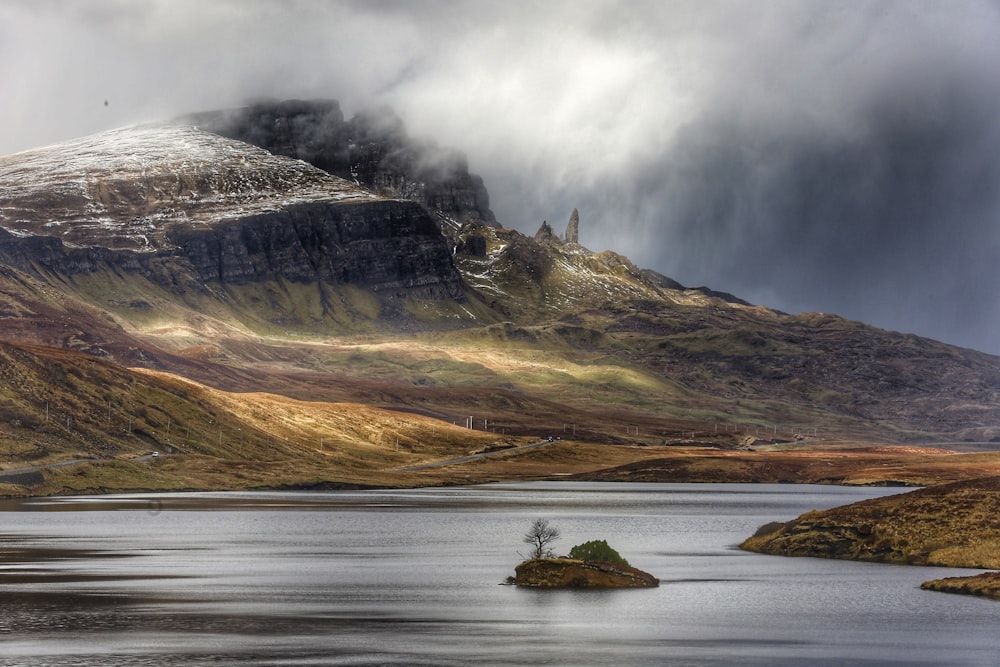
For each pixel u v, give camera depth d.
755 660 102.56
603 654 104.62
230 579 154.88
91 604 129.62
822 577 155.88
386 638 111.56
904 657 104.19
